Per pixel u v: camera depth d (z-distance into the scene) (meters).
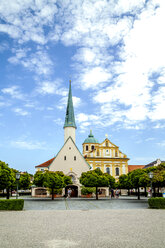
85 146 105.75
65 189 63.22
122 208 27.38
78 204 34.31
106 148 88.81
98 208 27.75
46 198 53.03
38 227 13.98
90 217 18.77
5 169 29.56
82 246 9.41
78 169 70.44
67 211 23.98
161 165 36.97
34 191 60.38
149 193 64.44
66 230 12.91
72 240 10.48
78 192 61.78
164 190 59.94
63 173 66.06
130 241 10.22
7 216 19.69
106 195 62.19
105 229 13.13
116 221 16.30
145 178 38.75
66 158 71.31
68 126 83.06
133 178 45.91
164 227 13.73
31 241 10.33
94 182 46.91
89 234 11.77
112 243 9.88
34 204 34.59
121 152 89.50
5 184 28.69
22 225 14.77
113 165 87.62
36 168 96.88
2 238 10.96
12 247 9.34
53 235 11.58
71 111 85.88
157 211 22.89
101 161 87.38
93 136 109.88
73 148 72.12
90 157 87.06
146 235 11.46
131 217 18.48
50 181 45.69
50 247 9.31
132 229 13.09
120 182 67.25
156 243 9.86
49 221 16.56
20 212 22.98
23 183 68.06
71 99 88.19
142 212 22.14
